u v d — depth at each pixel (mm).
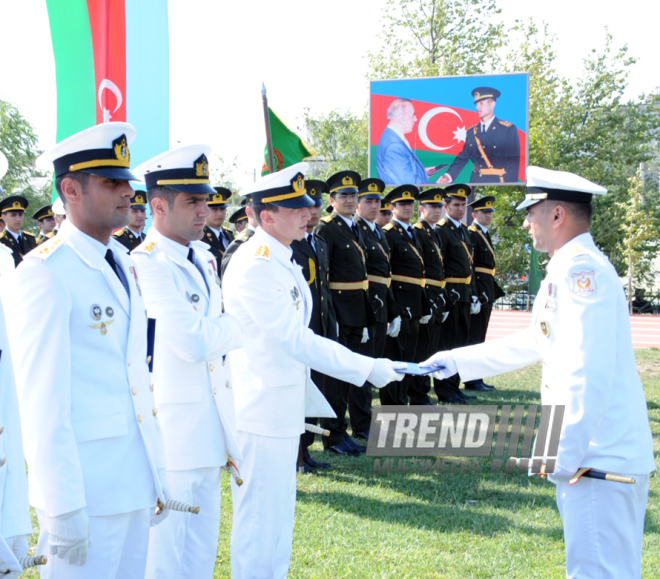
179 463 2656
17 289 2053
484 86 13148
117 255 2365
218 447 2771
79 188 2205
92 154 2203
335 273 6246
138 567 2318
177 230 2756
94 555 2129
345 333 6301
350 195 6328
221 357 2869
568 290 2406
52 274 2059
